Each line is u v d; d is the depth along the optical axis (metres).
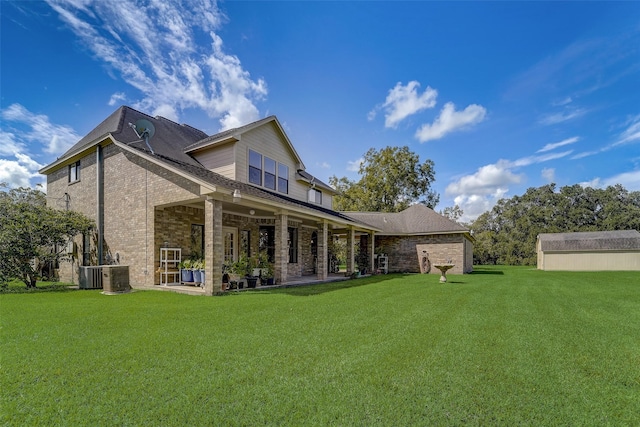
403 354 3.88
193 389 2.86
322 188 17.97
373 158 38.19
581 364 3.67
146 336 4.45
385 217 23.30
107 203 11.91
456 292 9.90
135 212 10.81
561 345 4.36
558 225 40.59
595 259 25.81
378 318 5.85
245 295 8.66
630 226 37.12
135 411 2.48
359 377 3.18
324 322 5.46
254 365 3.44
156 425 2.30
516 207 45.53
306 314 6.10
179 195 9.46
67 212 11.82
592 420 2.50
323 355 3.79
